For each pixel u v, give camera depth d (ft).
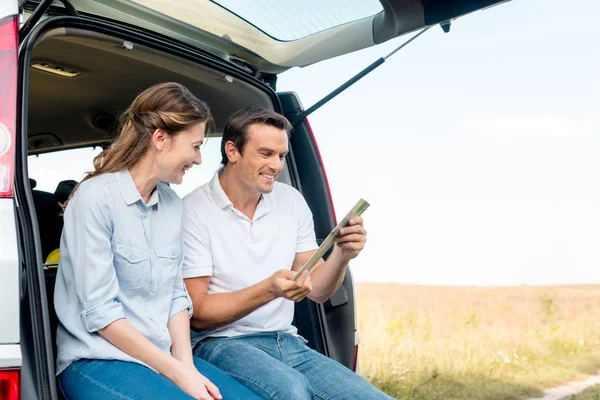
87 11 9.73
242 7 10.57
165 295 7.98
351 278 11.00
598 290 38.78
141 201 7.77
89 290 7.30
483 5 8.97
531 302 36.37
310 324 10.27
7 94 6.63
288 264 9.30
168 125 7.68
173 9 10.28
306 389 8.14
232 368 8.32
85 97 11.24
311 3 10.13
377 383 27.89
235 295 8.40
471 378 27.43
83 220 7.38
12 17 6.86
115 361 7.34
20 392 6.17
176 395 7.06
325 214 10.96
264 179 8.84
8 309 6.17
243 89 10.34
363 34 10.14
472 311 35.09
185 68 9.74
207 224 8.86
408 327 32.78
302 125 11.07
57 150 11.51
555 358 29.09
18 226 6.61
